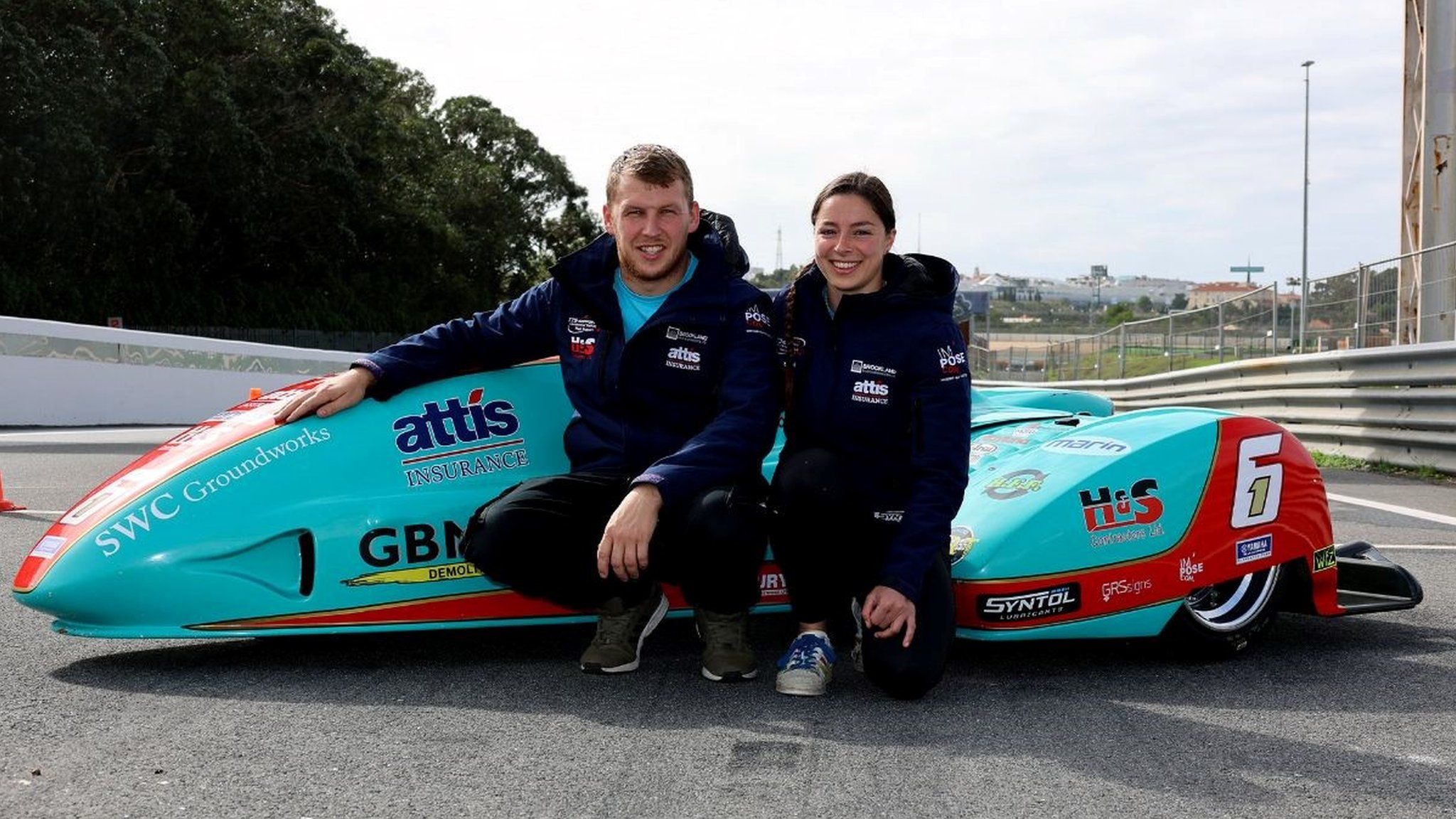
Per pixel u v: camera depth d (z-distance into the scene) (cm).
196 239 3106
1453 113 959
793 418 309
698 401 309
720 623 306
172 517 301
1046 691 301
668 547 294
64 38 2545
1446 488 762
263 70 3166
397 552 312
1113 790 230
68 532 303
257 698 282
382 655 325
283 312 3438
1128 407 1459
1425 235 969
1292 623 386
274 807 214
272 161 3144
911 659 282
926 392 293
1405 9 1034
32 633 343
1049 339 2594
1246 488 341
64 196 2572
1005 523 317
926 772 238
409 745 250
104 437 1166
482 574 317
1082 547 318
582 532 297
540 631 355
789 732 263
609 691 294
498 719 269
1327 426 966
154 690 288
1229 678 317
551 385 341
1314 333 1130
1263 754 253
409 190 3938
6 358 1373
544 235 4969
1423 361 839
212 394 1545
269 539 305
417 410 324
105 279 2864
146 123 2802
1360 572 396
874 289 302
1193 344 1467
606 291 307
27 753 241
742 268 317
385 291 3925
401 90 4656
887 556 283
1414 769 245
